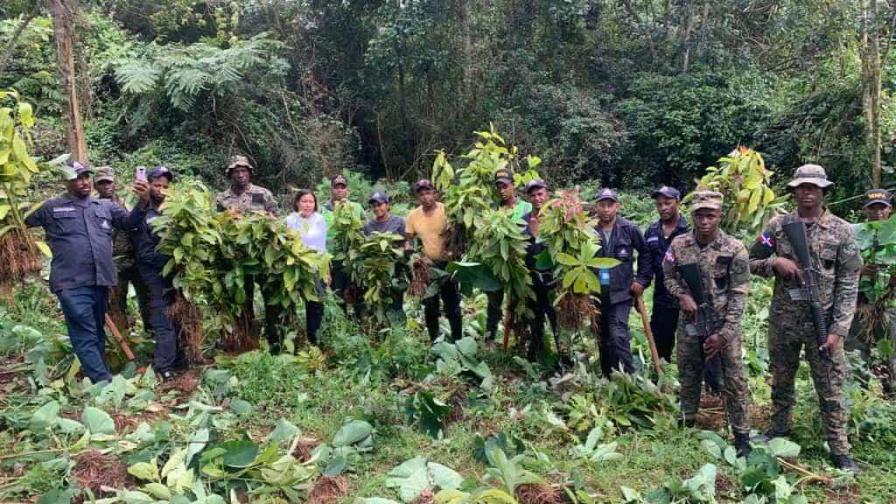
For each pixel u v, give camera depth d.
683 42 16.98
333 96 16.55
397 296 6.24
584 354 5.98
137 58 13.84
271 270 5.52
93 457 3.88
